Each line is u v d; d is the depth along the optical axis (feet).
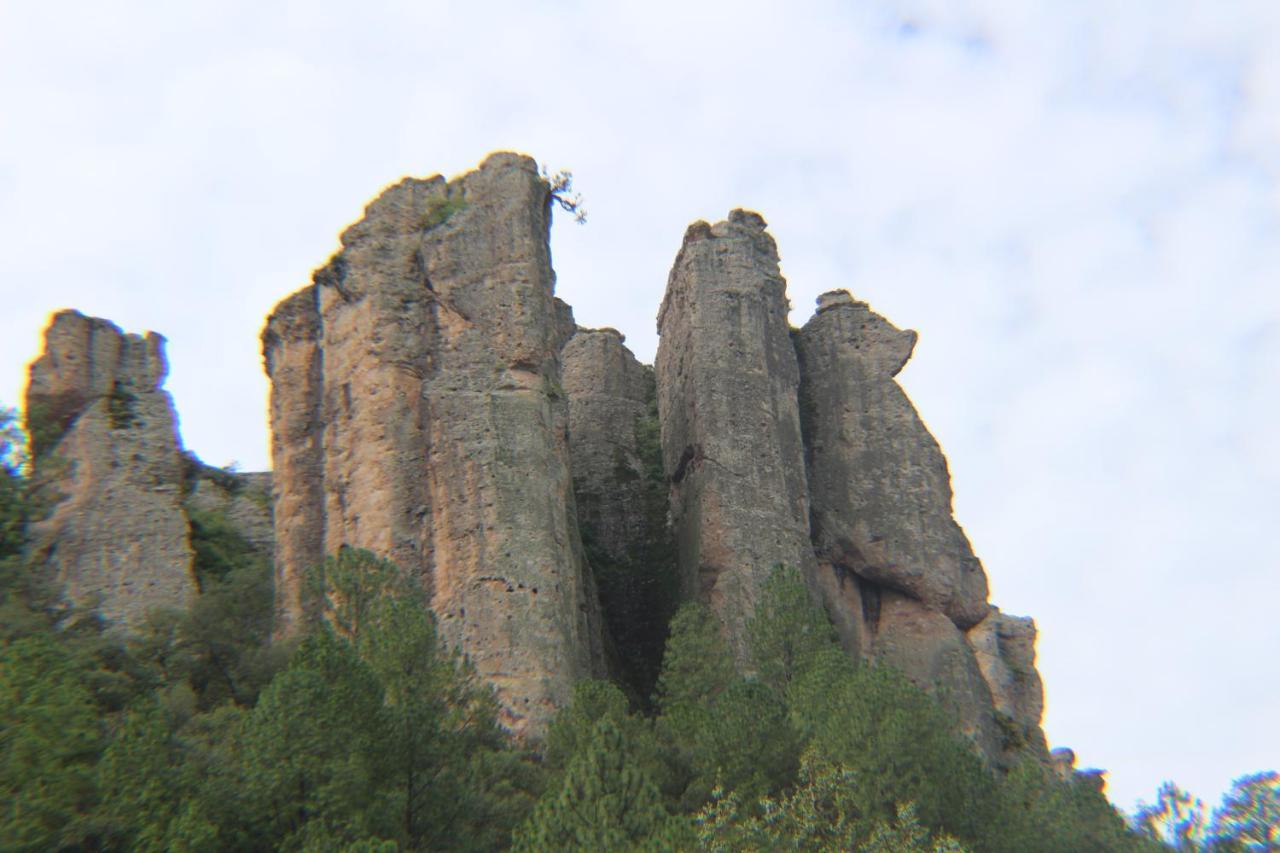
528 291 199.21
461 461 187.73
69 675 138.82
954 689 208.33
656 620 219.20
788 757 146.51
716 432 211.00
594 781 122.93
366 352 196.54
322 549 194.18
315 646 133.90
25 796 121.49
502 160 208.85
